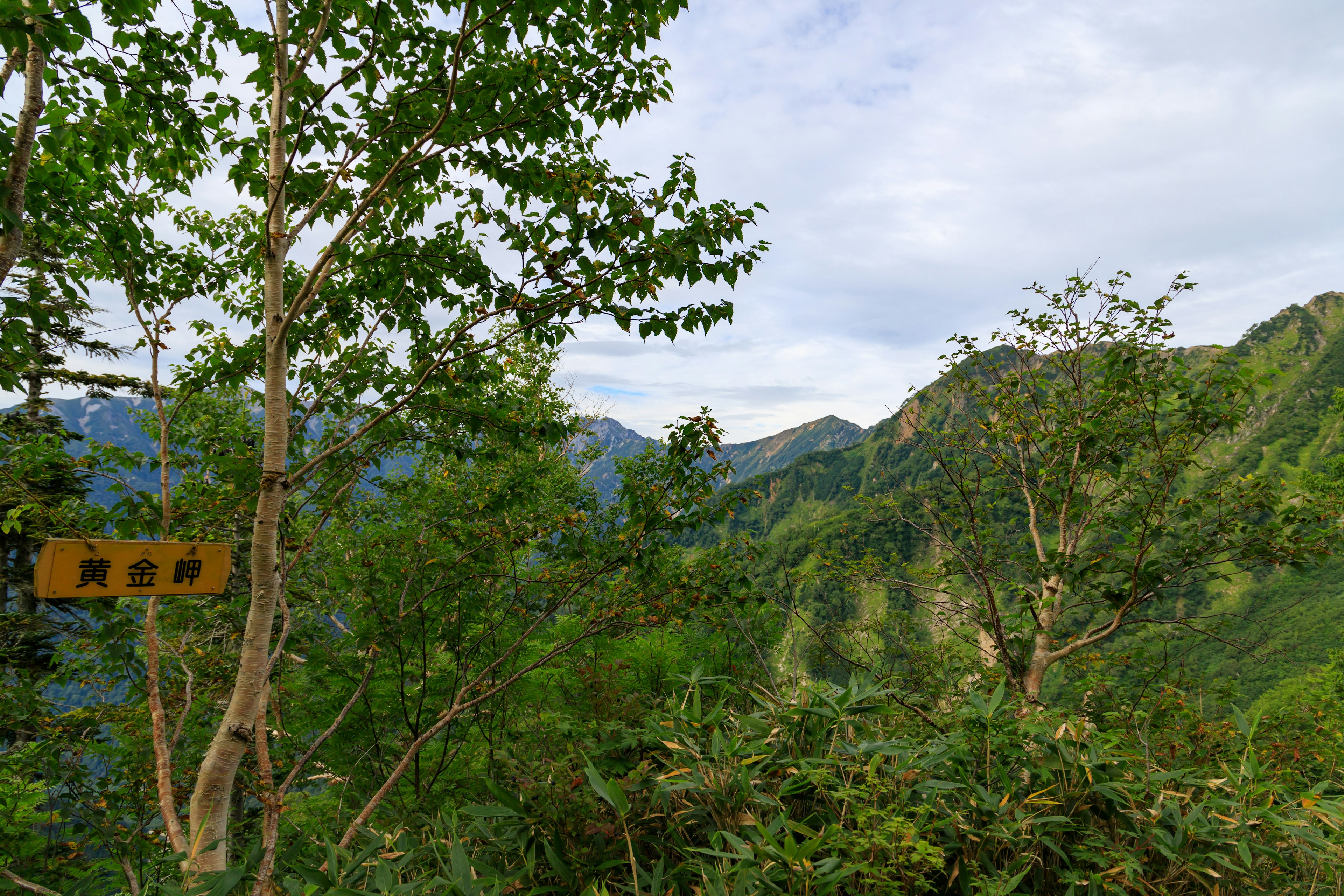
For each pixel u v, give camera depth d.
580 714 4.51
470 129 3.33
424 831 2.79
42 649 7.98
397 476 5.22
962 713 2.83
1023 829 2.22
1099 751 2.51
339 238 3.28
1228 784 2.50
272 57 3.56
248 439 4.83
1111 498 5.87
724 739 2.79
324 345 4.50
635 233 3.25
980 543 6.29
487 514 4.44
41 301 3.17
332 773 5.05
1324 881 2.25
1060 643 6.08
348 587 4.83
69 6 2.18
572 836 2.45
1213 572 5.16
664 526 3.95
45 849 4.13
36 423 6.99
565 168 3.40
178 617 4.55
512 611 4.98
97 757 4.55
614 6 2.95
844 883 1.96
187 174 3.70
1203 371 5.27
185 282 4.16
